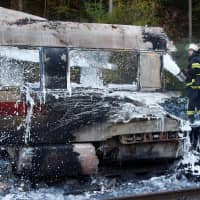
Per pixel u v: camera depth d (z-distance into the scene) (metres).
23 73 8.72
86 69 9.97
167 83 10.81
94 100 8.00
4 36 8.59
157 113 8.38
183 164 8.95
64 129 7.62
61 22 9.36
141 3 17.62
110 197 7.47
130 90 10.27
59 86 7.93
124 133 8.05
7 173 7.48
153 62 10.65
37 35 8.93
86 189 8.08
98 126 7.87
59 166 7.55
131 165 9.00
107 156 8.33
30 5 22.94
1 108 7.22
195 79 9.53
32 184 7.73
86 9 19.23
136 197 7.12
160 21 20.38
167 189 8.12
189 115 9.23
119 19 17.17
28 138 7.38
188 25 20.69
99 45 9.74
